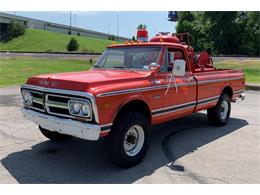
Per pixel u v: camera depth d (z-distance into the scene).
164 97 5.86
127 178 4.81
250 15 48.53
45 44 81.50
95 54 38.09
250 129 7.85
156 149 6.17
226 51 50.00
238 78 8.70
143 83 5.41
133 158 5.20
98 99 4.54
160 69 5.93
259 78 20.09
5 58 28.55
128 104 5.22
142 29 7.69
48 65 23.97
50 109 5.09
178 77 6.30
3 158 5.55
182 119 8.82
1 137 6.74
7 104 10.53
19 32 92.88
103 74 5.50
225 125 8.24
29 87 5.40
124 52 6.38
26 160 5.47
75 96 4.64
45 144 6.33
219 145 6.49
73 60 29.03
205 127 7.98
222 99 7.95
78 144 6.35
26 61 26.05
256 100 12.70
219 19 49.34
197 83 6.82
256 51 48.75
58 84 4.94
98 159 5.56
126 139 5.14
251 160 5.65
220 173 5.05
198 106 6.98
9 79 17.23
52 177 4.82
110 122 4.73
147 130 5.40
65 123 4.75
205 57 8.33
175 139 6.89
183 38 8.84
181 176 4.91
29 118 5.53
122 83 5.07
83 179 4.76
